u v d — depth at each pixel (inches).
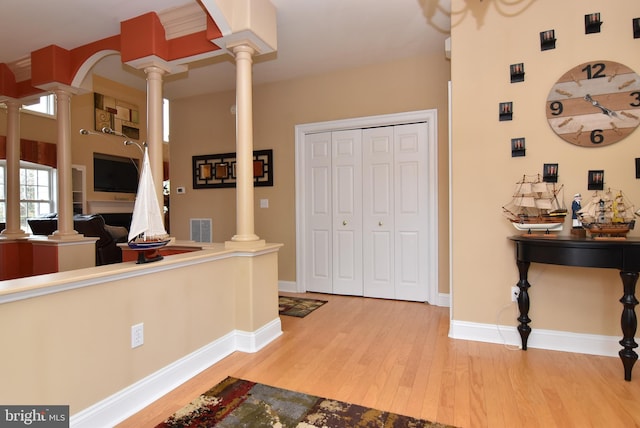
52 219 180.4
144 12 110.1
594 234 84.0
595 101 91.2
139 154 297.3
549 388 75.8
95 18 113.0
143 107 296.7
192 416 66.8
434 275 142.7
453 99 104.8
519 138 98.1
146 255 75.1
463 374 82.8
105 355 63.8
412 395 73.9
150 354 73.4
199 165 190.9
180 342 81.4
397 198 151.2
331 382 80.0
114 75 174.7
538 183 94.4
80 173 257.8
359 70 153.8
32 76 135.7
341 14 112.4
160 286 76.0
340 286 161.6
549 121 95.2
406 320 124.0
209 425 63.9
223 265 96.5
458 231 105.0
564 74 93.7
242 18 97.1
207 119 189.0
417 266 148.2
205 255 87.7
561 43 93.9
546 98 95.6
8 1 103.0
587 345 93.4
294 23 117.5
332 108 158.9
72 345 58.3
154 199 77.6
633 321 76.9
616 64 89.4
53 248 137.9
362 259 157.6
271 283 109.2
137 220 74.5
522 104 97.8
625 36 88.9
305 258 167.2
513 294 99.7
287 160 168.1
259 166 173.3
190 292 84.5
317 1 105.3
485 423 63.9
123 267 68.7
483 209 102.2
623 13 89.0
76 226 160.7
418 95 144.2
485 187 101.9
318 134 164.4
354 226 158.7
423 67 143.3
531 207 97.0
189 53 110.4
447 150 139.9
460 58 103.9
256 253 100.2
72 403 58.2
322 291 164.9
